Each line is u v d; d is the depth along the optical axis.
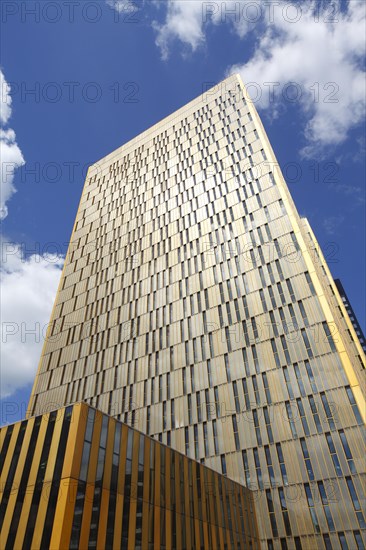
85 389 53.06
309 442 33.78
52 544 15.47
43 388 57.00
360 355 70.31
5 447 21.22
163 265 59.59
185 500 25.30
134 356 52.25
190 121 76.12
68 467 17.75
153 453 24.42
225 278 50.66
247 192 56.78
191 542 23.88
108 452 20.55
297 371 38.25
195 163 68.44
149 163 78.06
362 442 31.39
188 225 61.03
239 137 64.56
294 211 58.66
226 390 41.53
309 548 29.45
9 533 17.03
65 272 73.88
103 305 62.09
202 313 49.78
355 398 33.69
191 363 46.34
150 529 20.94
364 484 29.67
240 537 29.30
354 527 28.50
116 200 78.06
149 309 55.88
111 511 18.78
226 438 38.41
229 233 54.62
